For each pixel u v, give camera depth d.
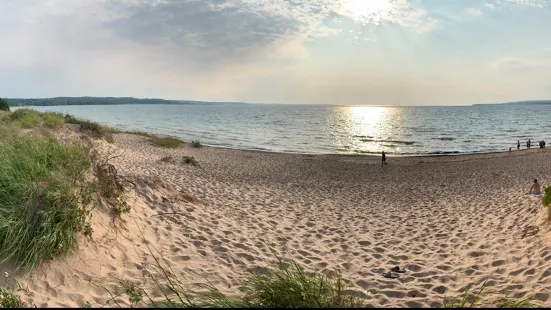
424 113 162.25
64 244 4.64
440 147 40.84
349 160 27.92
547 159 26.97
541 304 4.51
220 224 7.86
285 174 19.77
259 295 4.04
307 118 110.69
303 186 16.02
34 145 6.64
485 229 8.48
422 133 59.16
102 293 4.39
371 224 9.44
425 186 16.73
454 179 18.91
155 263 5.39
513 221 8.78
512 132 60.59
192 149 30.16
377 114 153.62
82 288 4.39
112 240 5.54
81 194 5.66
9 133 11.13
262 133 56.59
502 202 11.65
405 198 13.73
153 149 25.72
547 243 6.66
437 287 5.21
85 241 5.09
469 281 5.44
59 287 4.28
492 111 181.88
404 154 34.25
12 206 4.76
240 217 8.91
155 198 8.20
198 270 5.41
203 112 161.38
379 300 4.76
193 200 9.36
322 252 6.86
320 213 10.46
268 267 5.71
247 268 5.67
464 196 13.83
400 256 6.75
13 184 5.07
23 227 4.55
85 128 21.62
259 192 13.19
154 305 3.92
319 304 3.80
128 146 24.64
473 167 23.72
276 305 3.85
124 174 9.33
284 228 8.41
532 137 52.06
